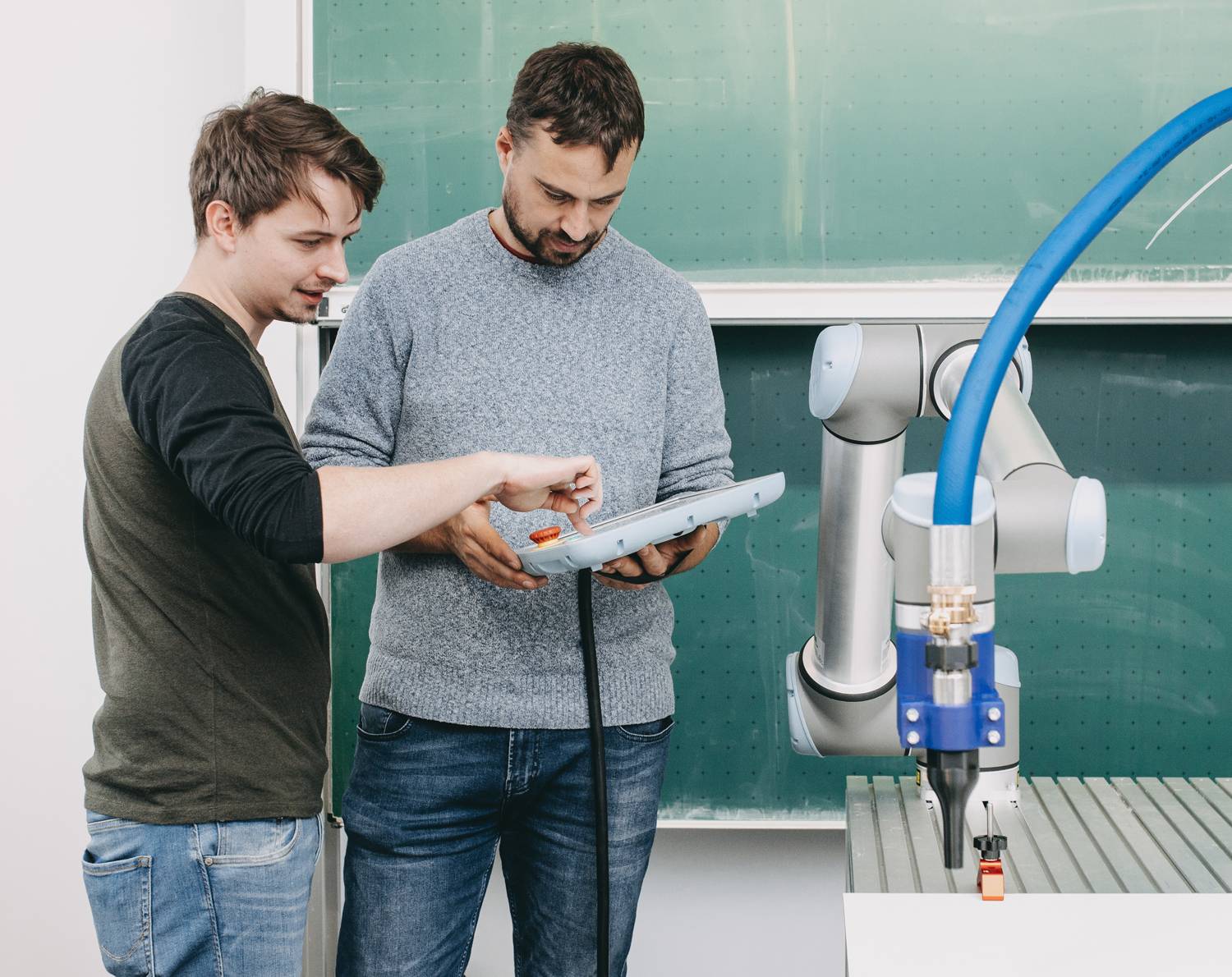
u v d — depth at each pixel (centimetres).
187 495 107
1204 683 180
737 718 186
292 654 115
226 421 98
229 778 110
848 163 177
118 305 189
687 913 193
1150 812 122
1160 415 178
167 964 111
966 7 175
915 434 183
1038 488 77
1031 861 107
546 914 140
